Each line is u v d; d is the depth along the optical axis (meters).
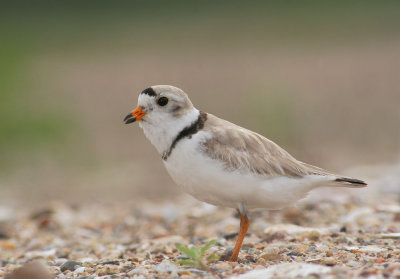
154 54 36.25
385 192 10.87
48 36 38.97
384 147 17.17
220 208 10.61
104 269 6.20
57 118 22.39
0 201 13.59
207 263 6.03
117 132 21.52
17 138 20.53
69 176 16.11
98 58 35.25
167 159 6.27
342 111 22.81
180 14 45.84
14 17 41.31
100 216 11.07
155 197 13.09
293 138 18.23
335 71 31.56
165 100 6.23
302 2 47.53
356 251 6.29
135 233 9.38
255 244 7.27
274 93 25.09
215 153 6.02
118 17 44.28
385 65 32.47
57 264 7.19
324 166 15.12
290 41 39.06
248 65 32.91
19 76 28.56
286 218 9.01
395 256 5.88
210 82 28.59
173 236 8.44
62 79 30.19
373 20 44.12
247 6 47.38
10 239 9.49
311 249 6.55
